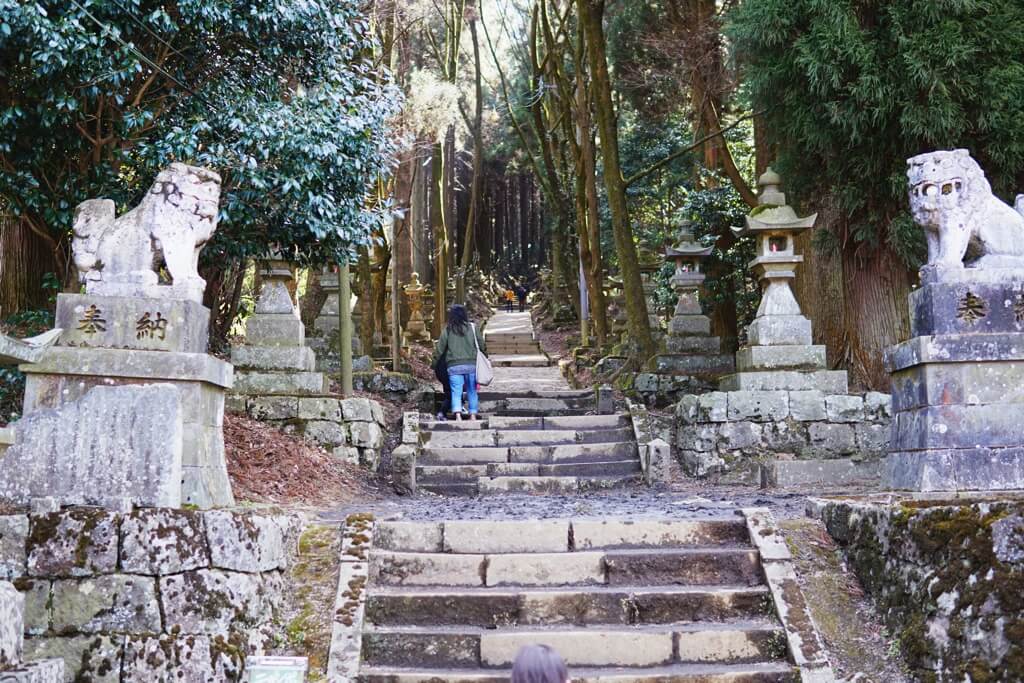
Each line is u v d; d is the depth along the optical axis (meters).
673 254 13.48
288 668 4.29
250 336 10.49
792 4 10.01
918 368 6.35
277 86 8.61
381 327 17.41
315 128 7.96
